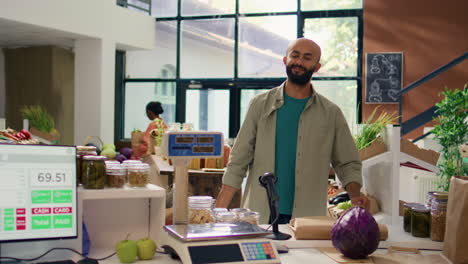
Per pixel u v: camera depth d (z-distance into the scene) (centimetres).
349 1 880
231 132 956
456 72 818
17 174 176
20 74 921
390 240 225
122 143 993
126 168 210
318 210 290
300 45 283
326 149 290
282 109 291
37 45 903
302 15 905
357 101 877
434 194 227
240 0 940
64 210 182
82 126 836
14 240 173
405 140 295
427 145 579
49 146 181
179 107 978
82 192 191
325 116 290
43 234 178
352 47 877
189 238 178
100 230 210
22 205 176
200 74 970
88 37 812
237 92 951
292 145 289
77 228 184
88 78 830
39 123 748
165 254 199
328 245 220
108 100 841
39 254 189
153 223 212
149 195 201
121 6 898
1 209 173
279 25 922
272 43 928
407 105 838
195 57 970
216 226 195
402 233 241
